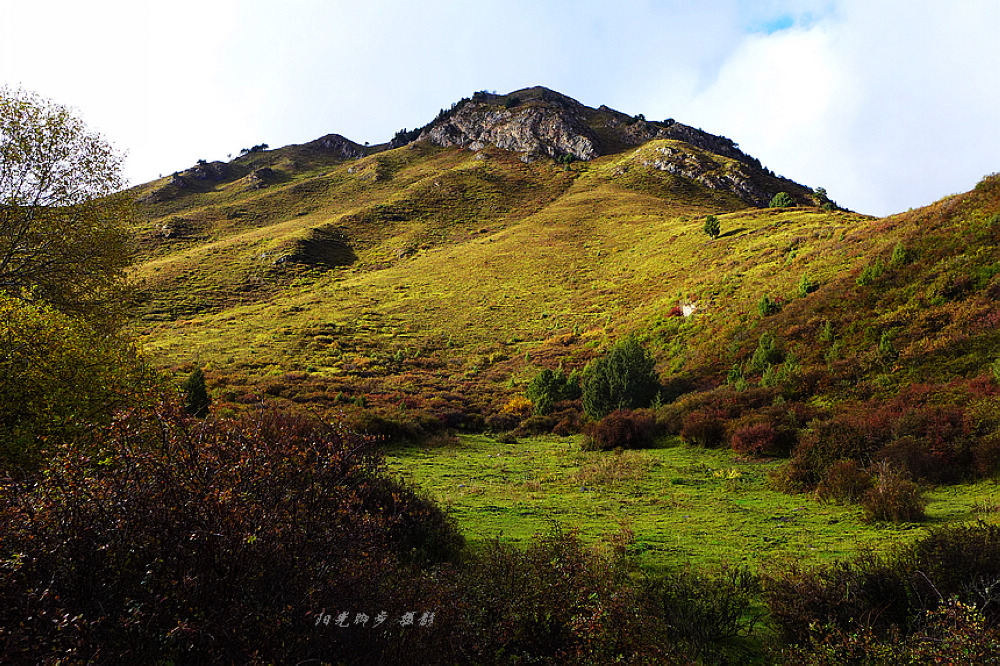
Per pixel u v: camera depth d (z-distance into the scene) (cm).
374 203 13100
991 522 973
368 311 6488
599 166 16450
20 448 694
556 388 3688
